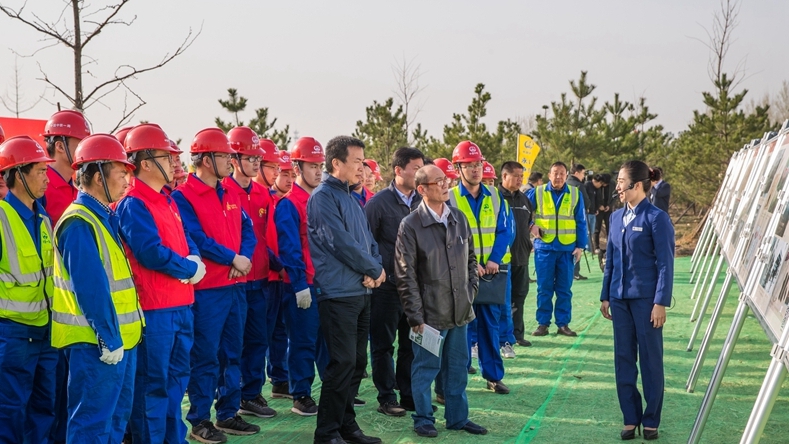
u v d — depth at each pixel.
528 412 5.68
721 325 9.10
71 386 3.77
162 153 4.40
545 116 25.08
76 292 3.66
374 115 22.02
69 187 4.91
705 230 14.31
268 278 6.01
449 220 5.14
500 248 6.16
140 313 4.07
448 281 5.07
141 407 4.26
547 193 8.48
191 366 4.99
